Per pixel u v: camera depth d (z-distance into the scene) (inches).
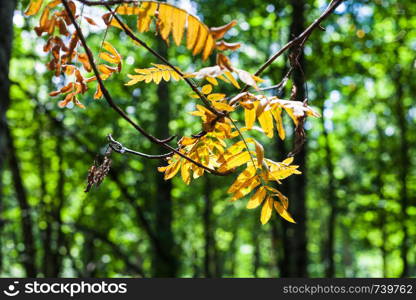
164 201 518.9
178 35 47.5
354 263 1256.8
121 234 764.6
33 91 611.2
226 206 799.1
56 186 684.1
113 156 553.6
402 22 527.8
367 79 624.4
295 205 429.4
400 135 639.1
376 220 637.3
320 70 533.6
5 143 229.5
